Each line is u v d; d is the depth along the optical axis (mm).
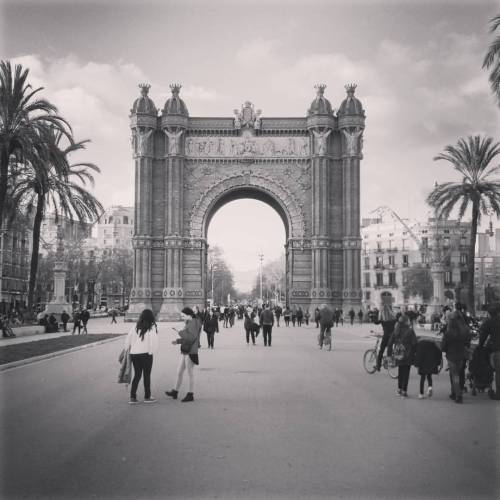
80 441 14227
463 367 21312
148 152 86062
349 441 14266
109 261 142125
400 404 19312
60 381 24250
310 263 85938
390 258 154750
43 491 10742
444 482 11211
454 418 17047
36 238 62094
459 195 59938
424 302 138500
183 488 10891
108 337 49531
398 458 12797
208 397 20422
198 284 85562
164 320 81875
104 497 10461
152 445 13859
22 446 13766
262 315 43562
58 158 52156
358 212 85375
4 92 49562
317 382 24172
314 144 86062
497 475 11625
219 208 94938
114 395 20797
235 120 87188
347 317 83375
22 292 126500
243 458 12781
